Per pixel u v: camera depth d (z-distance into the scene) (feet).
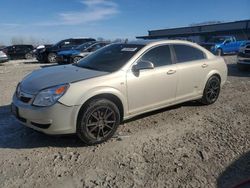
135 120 20.27
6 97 27.73
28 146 16.37
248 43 44.11
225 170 13.87
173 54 20.68
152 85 18.89
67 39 77.15
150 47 19.43
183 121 20.31
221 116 21.52
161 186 12.57
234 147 16.30
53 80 16.46
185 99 21.59
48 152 15.64
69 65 20.27
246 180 13.02
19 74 47.65
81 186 12.58
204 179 13.10
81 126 15.79
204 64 22.58
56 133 15.56
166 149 15.97
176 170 13.82
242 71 44.55
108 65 18.38
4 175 13.42
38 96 15.55
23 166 14.21
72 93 15.49
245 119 20.99
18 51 102.42
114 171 13.73
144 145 16.44
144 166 14.17
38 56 77.61
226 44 85.76
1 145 16.49
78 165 14.28
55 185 12.66
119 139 17.15
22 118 16.29
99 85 16.34
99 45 63.72
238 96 27.61
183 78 20.89
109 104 16.57
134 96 18.06
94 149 15.97
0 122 20.18
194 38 151.64
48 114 15.19
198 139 17.34
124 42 21.11
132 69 18.04
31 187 12.53
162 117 20.99
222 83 24.68
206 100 23.48
